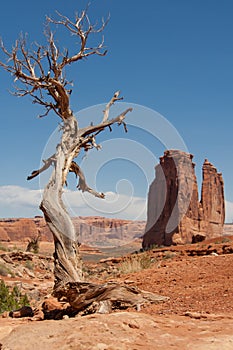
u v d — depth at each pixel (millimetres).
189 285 11289
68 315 9891
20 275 30219
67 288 9953
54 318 9992
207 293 10023
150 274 13867
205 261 15586
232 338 5824
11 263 32625
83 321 6762
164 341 5871
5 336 6930
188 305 8938
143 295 9484
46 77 13211
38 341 6094
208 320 7344
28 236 122312
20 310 10992
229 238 55844
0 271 28766
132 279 13359
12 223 125250
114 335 5973
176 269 14359
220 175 93750
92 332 6078
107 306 8781
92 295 9531
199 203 86562
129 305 9117
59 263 11336
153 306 9133
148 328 6531
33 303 17047
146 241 70438
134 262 17062
